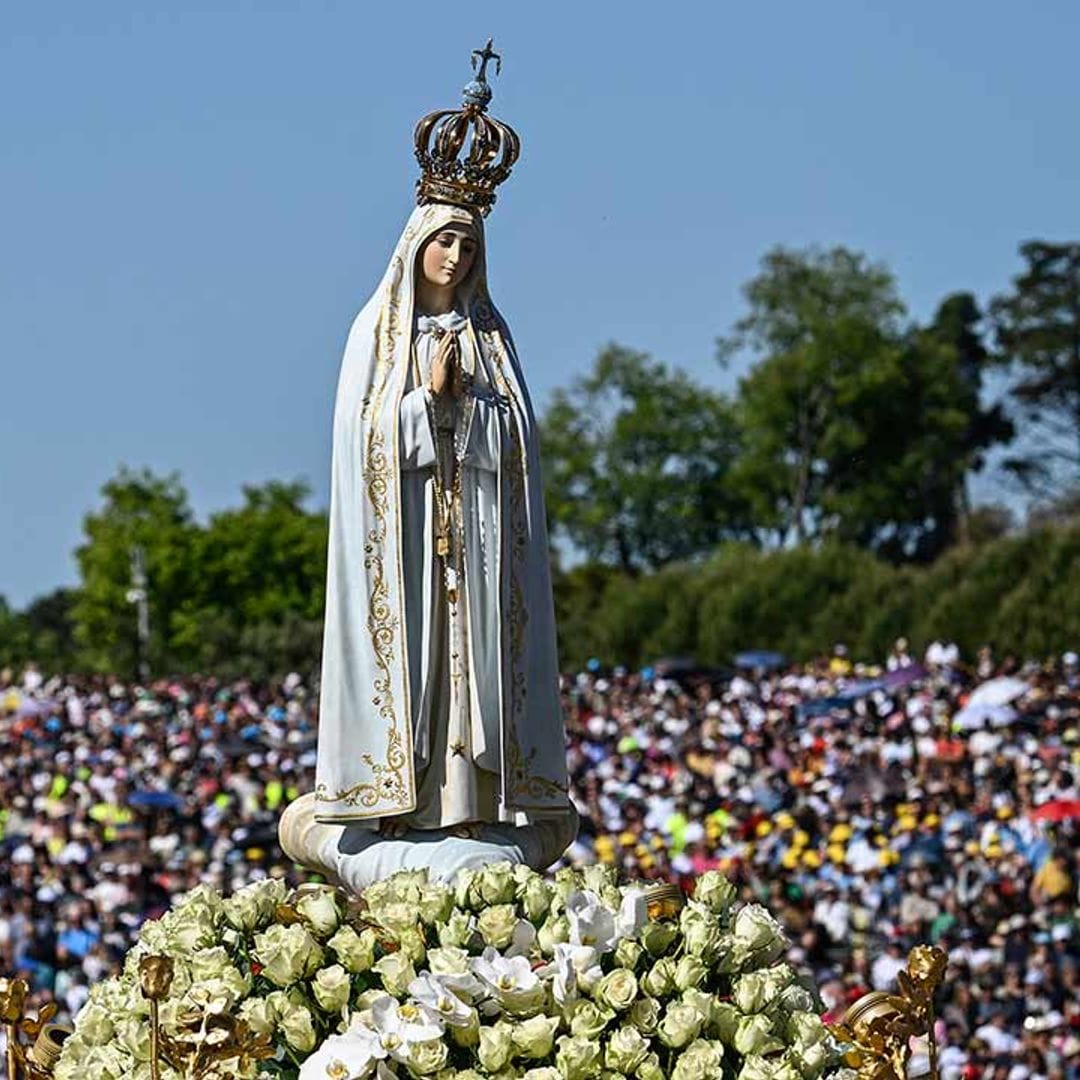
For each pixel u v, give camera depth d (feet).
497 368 147.54
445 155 147.02
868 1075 124.16
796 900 448.65
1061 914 432.25
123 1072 128.57
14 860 516.73
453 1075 122.52
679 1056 124.47
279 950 125.90
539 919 129.08
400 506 143.33
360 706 142.92
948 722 629.92
